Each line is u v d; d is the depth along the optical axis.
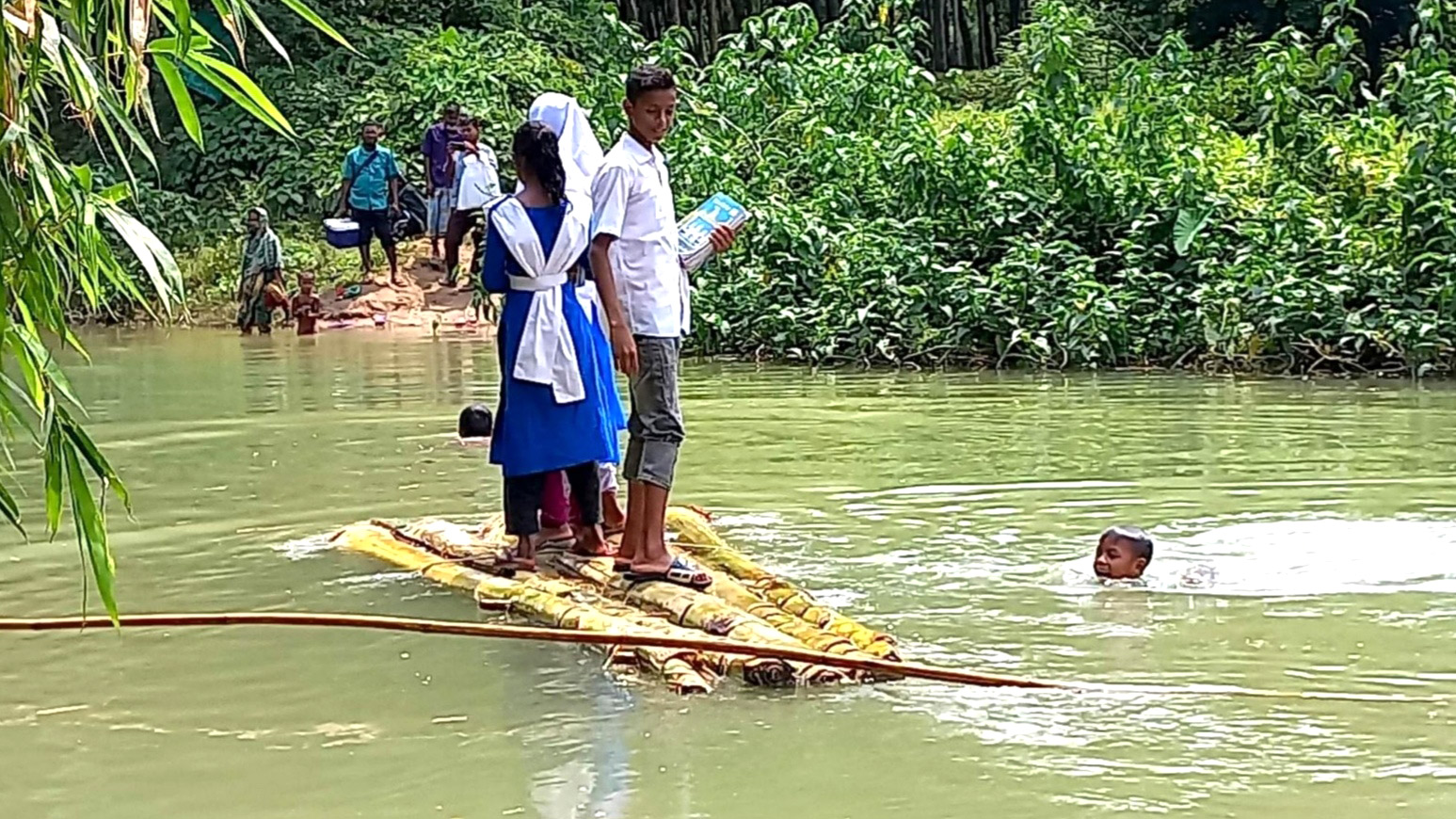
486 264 5.86
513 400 5.82
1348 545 6.18
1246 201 14.04
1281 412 10.20
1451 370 12.27
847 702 4.41
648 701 4.46
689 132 16.83
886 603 5.46
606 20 21.94
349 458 8.66
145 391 11.79
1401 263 12.73
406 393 11.48
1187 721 4.21
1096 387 11.87
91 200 3.25
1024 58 17.48
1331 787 3.73
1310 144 14.59
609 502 6.41
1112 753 3.97
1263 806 3.62
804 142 17.16
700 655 4.71
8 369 8.92
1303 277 12.90
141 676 4.77
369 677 4.73
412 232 18.84
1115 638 4.99
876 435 9.37
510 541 6.19
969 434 9.38
